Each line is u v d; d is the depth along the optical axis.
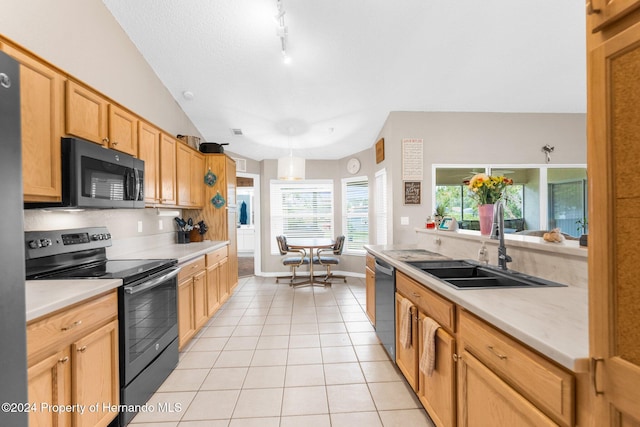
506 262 1.73
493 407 1.04
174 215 3.53
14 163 0.93
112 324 1.57
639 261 0.58
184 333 2.53
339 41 2.75
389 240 4.05
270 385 2.04
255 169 5.62
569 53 2.94
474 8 2.42
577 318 0.97
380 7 2.40
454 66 3.11
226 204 4.05
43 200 1.51
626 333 0.60
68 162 1.62
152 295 1.96
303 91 3.50
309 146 5.07
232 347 2.64
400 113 3.94
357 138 4.77
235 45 2.83
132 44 2.79
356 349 2.57
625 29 0.60
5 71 0.90
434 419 1.51
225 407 1.81
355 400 1.87
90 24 2.26
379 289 2.57
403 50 2.88
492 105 3.86
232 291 4.22
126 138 2.23
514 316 0.98
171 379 2.13
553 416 0.80
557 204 4.04
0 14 1.57
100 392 1.47
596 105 0.64
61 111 1.61
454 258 2.29
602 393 0.64
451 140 3.97
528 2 2.36
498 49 2.88
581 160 4.06
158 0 2.40
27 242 1.61
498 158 4.01
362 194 5.36
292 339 2.79
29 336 1.08
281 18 2.39
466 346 1.22
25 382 0.95
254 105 3.79
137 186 2.21
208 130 4.41
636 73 0.58
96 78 2.33
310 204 5.72
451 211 4.02
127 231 2.69
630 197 0.59
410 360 1.86
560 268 1.44
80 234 1.97
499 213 1.75
